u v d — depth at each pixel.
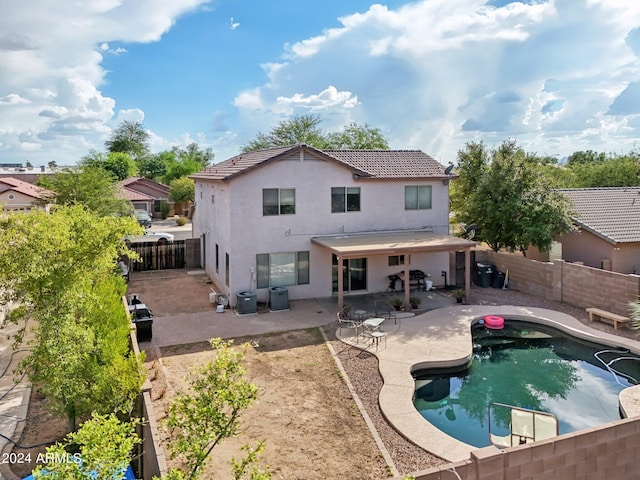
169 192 72.31
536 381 16.83
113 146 119.81
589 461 8.53
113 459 6.20
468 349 18.11
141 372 11.37
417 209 27.55
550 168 35.09
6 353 17.64
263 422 13.01
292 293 25.11
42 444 11.91
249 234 23.94
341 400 14.32
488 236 29.38
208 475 10.45
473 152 31.61
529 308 23.33
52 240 10.54
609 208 29.73
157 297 25.75
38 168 101.12
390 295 26.03
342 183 25.64
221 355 7.22
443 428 13.64
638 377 16.91
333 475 10.70
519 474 8.02
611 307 21.70
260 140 64.81
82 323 11.48
